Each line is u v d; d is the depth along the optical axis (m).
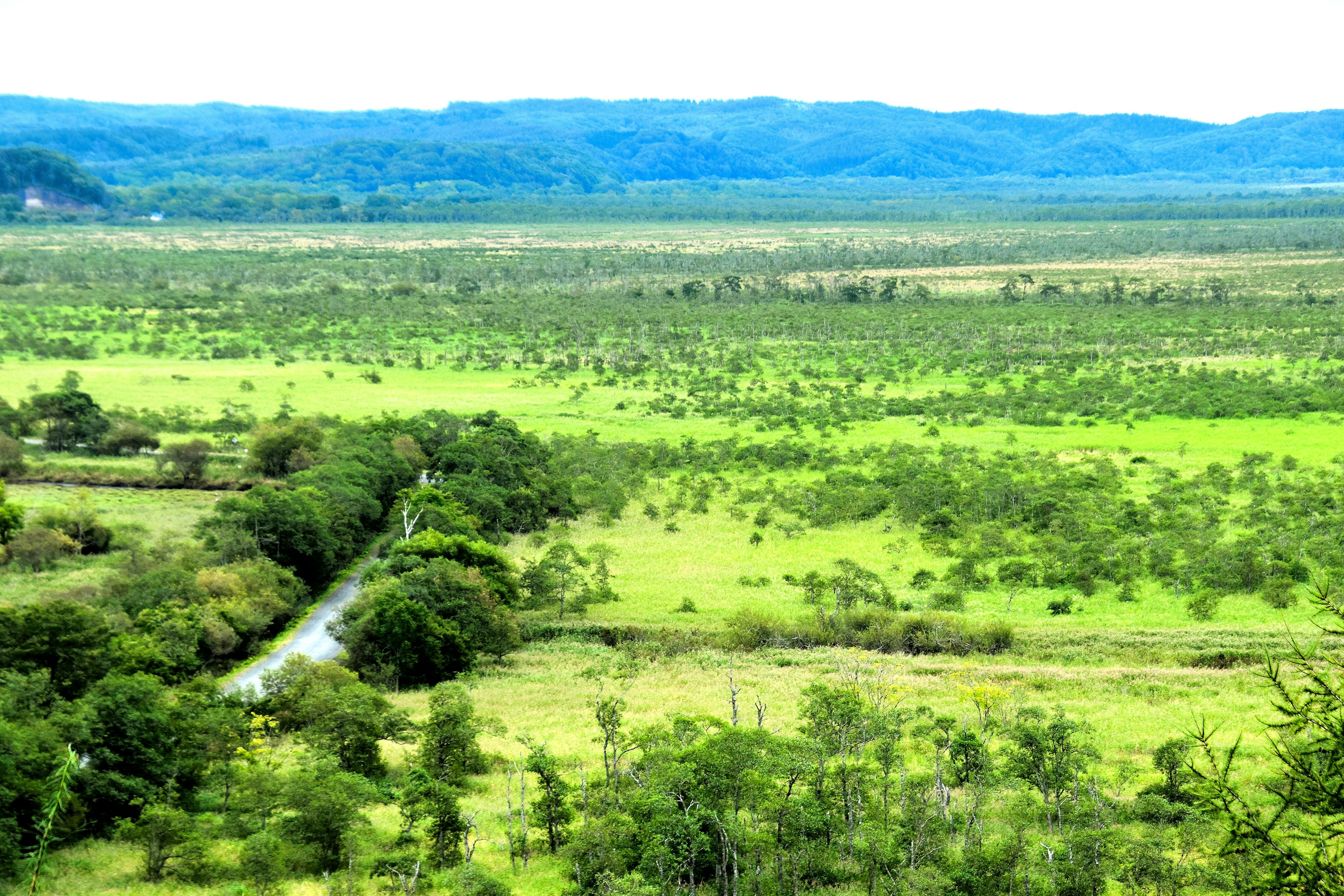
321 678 67.62
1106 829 46.84
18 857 44.50
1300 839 24.12
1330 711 24.89
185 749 54.81
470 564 90.00
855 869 46.66
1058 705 66.44
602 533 112.94
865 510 114.25
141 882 44.94
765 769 49.38
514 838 50.94
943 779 56.12
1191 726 63.97
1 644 57.41
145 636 69.88
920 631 83.19
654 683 75.31
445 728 59.38
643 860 44.66
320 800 48.69
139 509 113.50
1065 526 103.12
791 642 84.25
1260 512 105.38
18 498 115.31
